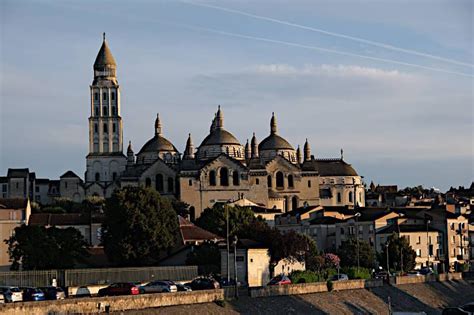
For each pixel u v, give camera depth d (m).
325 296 171.00
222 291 144.50
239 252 186.50
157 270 170.62
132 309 124.31
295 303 159.00
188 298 136.12
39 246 193.75
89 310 117.75
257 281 187.62
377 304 180.12
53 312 113.06
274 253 194.00
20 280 150.38
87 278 155.88
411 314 132.50
